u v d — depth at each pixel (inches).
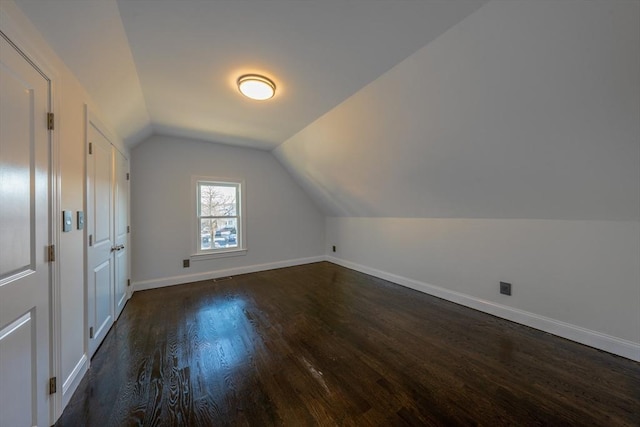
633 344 71.8
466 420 51.3
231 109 104.2
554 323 87.0
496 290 103.1
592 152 63.7
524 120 66.4
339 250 194.1
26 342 43.1
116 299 98.3
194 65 73.9
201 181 152.9
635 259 71.8
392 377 64.7
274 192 179.6
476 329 91.0
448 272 121.3
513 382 62.5
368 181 133.5
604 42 46.9
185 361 71.7
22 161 42.2
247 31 60.4
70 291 57.9
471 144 81.7
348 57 69.9
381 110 91.0
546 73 55.4
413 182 114.0
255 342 82.1
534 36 51.5
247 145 159.0
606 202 72.5
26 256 43.2
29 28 43.2
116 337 85.0
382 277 157.5
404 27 58.4
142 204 134.3
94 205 74.4
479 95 67.4
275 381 63.3
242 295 126.6
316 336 86.0
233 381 63.3
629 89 50.2
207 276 153.5
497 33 54.2
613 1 42.4
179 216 144.5
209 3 52.1
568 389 59.9
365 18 56.0
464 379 63.7
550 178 76.3
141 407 54.8
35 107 45.6
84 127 66.2
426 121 84.1
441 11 53.5
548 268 88.7
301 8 53.5
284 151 160.1
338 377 64.8
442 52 63.7
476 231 109.9
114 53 64.7
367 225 169.2
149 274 136.5
